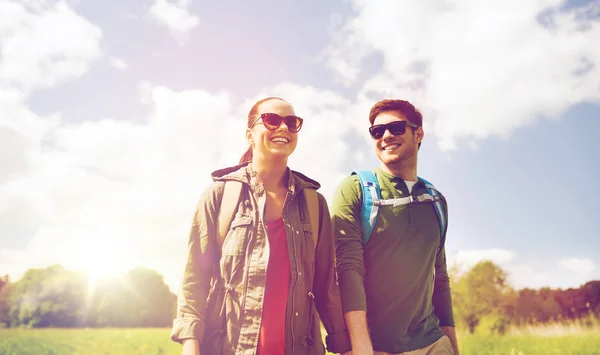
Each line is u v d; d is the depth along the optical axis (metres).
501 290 19.97
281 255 2.67
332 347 2.98
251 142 3.01
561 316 15.32
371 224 3.32
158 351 11.55
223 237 2.68
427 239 3.41
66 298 81.81
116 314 84.06
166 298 89.31
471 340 13.10
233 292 2.53
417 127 3.61
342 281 3.14
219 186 2.80
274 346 2.47
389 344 3.23
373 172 3.60
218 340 2.49
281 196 2.89
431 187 3.58
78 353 12.01
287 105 2.94
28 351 12.05
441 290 3.84
